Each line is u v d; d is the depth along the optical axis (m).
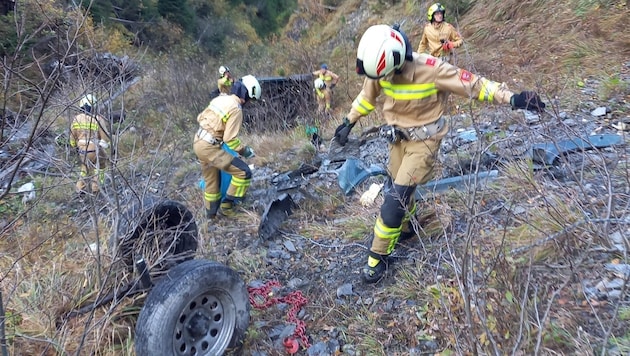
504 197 3.70
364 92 3.30
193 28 28.00
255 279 3.79
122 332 2.96
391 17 14.62
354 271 3.64
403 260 3.55
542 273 2.81
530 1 9.57
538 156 4.06
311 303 3.39
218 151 4.53
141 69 11.98
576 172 3.87
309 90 9.61
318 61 14.20
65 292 3.18
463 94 2.99
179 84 11.16
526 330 2.34
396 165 3.43
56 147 4.37
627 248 2.71
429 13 7.73
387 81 3.12
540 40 8.19
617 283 2.61
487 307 2.49
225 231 4.55
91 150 4.07
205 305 2.71
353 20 16.70
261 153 6.58
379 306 3.20
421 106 3.10
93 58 3.53
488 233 3.34
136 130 8.58
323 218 4.58
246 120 8.46
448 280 3.04
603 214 3.21
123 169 4.72
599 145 4.23
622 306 2.47
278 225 4.46
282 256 4.04
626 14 7.68
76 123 4.22
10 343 2.83
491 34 9.68
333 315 3.23
